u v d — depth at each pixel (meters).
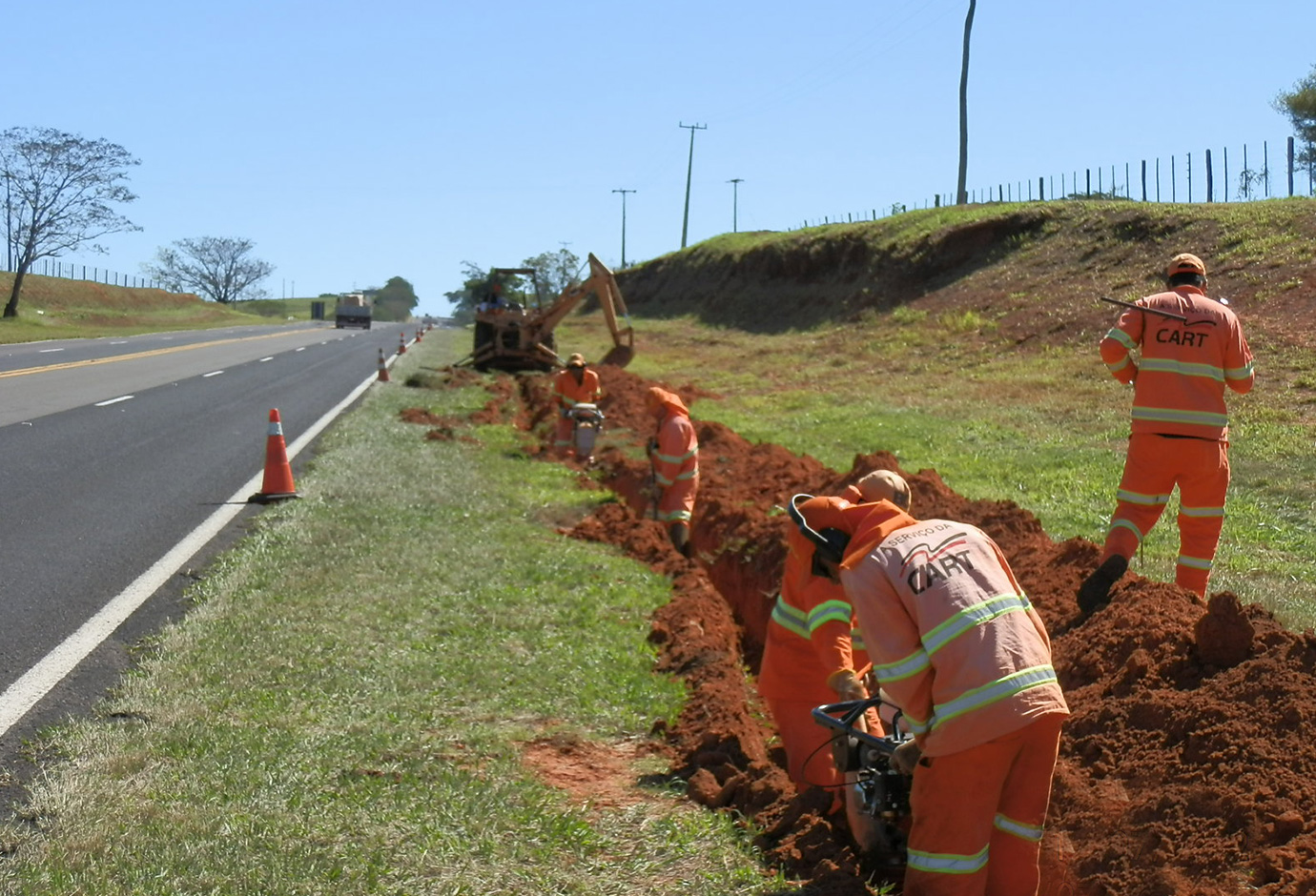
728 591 9.59
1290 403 15.26
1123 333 6.68
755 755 5.33
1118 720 4.76
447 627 7.03
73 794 4.59
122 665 6.34
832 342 30.50
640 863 4.27
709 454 14.02
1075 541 6.87
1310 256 22.02
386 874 4.03
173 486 12.04
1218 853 3.88
